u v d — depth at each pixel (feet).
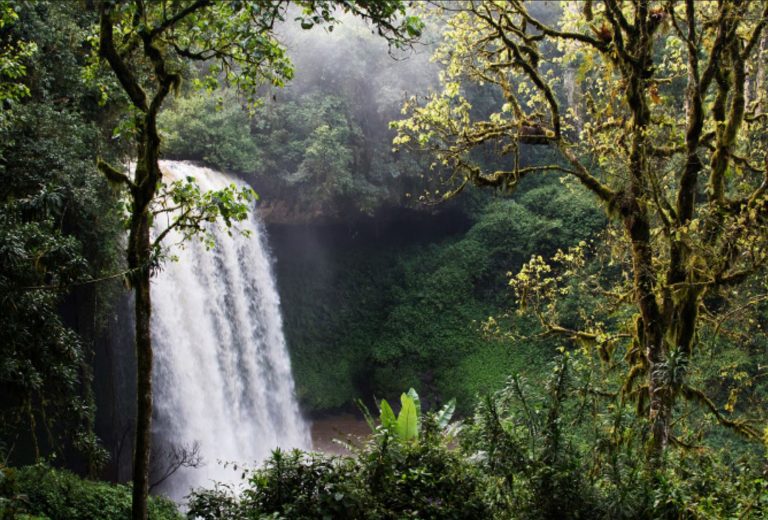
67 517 42.68
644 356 39.68
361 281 116.47
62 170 45.98
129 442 71.51
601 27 41.73
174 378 75.56
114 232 57.93
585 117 51.42
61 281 38.68
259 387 92.53
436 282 110.52
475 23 41.96
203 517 24.32
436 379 104.68
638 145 37.73
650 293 37.55
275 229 108.06
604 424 29.37
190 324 78.38
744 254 38.63
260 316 94.02
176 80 28.04
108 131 58.23
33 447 57.41
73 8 53.83
